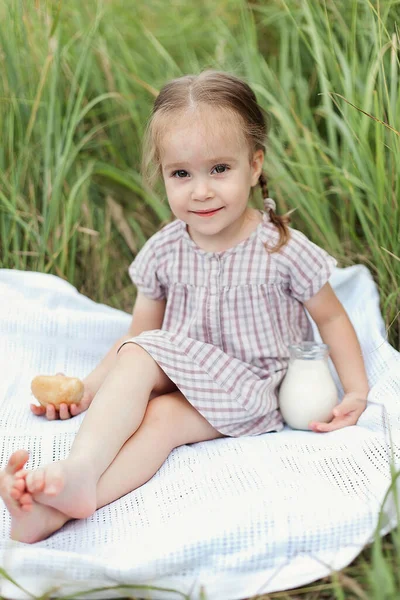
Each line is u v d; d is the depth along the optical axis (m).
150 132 1.52
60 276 2.00
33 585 1.03
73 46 2.20
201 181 1.45
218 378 1.46
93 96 2.22
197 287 1.56
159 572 1.05
